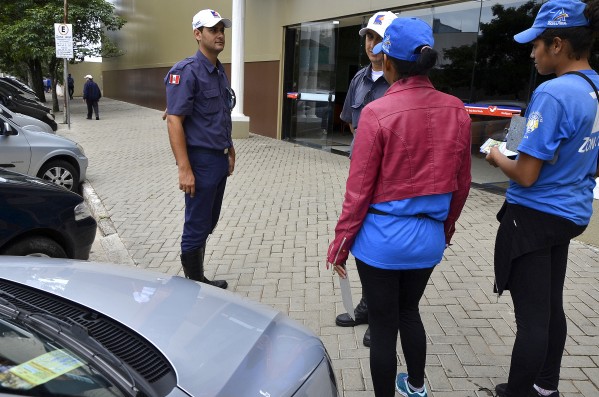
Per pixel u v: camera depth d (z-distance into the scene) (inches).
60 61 943.7
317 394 72.2
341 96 472.1
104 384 58.9
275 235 225.3
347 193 89.4
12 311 69.5
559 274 99.2
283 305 158.7
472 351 130.0
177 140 145.6
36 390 56.2
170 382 64.3
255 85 577.3
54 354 61.8
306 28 489.4
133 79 1148.5
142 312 80.0
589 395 111.7
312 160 414.6
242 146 485.4
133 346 70.4
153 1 952.9
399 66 86.4
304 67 500.1
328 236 224.1
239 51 517.0
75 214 163.3
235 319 82.6
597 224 201.6
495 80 295.4
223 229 233.0
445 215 91.7
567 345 131.3
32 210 150.7
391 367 94.7
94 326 74.5
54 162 293.7
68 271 93.5
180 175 148.6
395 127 83.8
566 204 89.3
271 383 68.5
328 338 138.2
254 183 325.1
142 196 297.6
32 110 539.5
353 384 117.7
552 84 85.5
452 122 86.7
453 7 320.5
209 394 62.6
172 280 96.4
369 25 123.6
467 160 91.0
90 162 413.1
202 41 146.6
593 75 87.4
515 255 93.4
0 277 88.0
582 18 84.7
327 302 160.4
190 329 76.8
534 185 90.5
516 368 94.0
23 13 895.7
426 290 165.9
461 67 317.4
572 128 84.0
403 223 87.7
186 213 157.6
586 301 156.3
